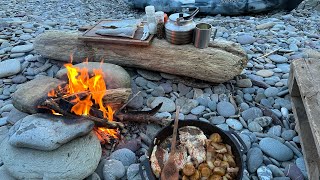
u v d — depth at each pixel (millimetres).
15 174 599
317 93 673
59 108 664
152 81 923
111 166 640
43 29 1242
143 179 553
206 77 867
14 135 611
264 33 1248
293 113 788
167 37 872
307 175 631
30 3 1862
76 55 947
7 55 1019
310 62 797
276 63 1033
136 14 1755
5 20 1329
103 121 684
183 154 629
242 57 862
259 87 922
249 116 804
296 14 1585
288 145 713
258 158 671
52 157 603
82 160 606
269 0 1601
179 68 870
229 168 593
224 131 646
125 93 756
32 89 752
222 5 1604
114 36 895
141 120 761
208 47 870
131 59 906
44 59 1001
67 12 1741
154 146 626
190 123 671
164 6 1654
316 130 579
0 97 880
